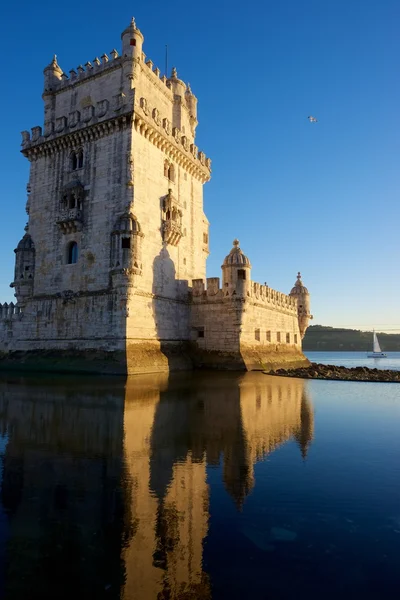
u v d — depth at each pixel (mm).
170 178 43938
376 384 32219
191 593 5449
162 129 41281
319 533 7035
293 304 61094
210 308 43438
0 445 11859
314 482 9359
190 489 8844
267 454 11406
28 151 44031
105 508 7883
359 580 5762
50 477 9422
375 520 7523
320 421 16062
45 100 45781
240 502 8219
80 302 37938
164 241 41312
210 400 19891
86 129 39531
